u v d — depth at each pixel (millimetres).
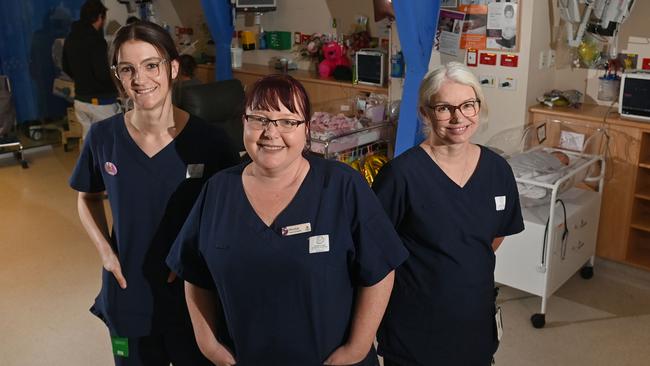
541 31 4020
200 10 6805
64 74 6473
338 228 1609
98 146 1984
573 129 3887
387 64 4883
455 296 1980
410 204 1962
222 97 4223
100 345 3271
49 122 6922
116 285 2049
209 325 1812
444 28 4266
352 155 4418
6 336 3361
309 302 1610
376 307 1674
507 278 3473
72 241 4488
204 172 1972
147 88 1807
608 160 3758
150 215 1966
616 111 3896
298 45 5957
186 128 1957
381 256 1646
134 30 1779
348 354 1686
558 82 4301
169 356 2119
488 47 4121
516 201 2074
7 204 5160
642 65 3938
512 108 4125
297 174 1635
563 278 3547
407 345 2068
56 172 5941
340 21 5547
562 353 3170
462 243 1969
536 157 3537
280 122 1541
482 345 2068
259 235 1594
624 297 3678
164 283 2012
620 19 3881
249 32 6242
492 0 4023
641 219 3828
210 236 1644
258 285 1607
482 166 1989
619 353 3160
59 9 6719
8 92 5953
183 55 4832
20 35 6562
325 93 5309
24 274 4020
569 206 3564
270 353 1676
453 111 1857
